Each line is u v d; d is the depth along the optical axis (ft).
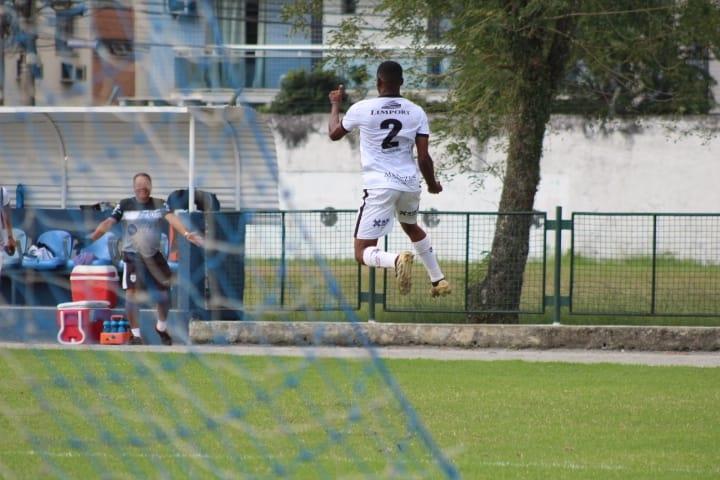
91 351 184.34
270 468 106.73
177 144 214.90
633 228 207.10
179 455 112.16
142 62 130.11
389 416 131.54
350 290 207.72
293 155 397.39
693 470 106.93
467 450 115.14
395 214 127.95
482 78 228.22
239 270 208.13
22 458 111.65
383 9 239.09
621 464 109.50
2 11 126.41
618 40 234.58
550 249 209.05
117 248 211.00
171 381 154.61
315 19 278.46
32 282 213.05
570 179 379.14
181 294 203.82
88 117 209.87
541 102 230.89
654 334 197.36
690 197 373.20
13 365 169.68
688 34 235.40
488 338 199.00
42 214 214.90
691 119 367.25
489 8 217.36
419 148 124.47
